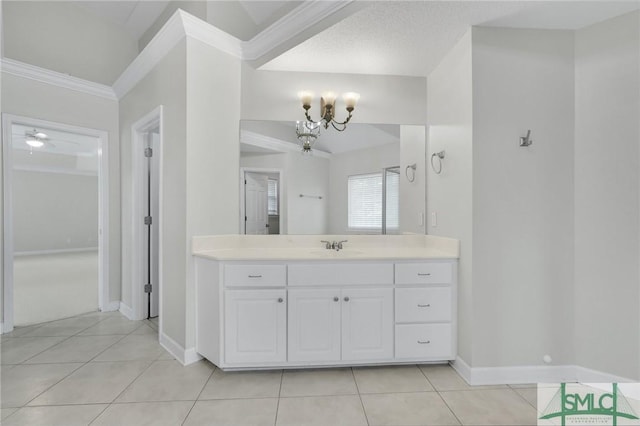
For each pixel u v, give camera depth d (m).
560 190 1.98
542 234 1.97
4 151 2.73
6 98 2.72
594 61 1.91
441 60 2.35
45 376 2.02
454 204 2.16
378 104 2.60
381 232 2.60
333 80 2.59
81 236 8.44
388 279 2.09
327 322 2.06
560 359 1.98
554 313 1.97
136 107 2.95
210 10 2.56
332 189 2.60
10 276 2.78
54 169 7.82
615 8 1.77
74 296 3.76
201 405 1.72
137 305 3.05
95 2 3.16
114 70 3.44
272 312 2.04
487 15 1.84
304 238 2.58
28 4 2.94
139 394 1.82
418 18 1.87
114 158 3.33
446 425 1.57
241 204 2.50
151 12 3.22
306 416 1.64
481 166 1.95
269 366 2.06
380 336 2.09
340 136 2.60
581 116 1.95
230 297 2.04
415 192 2.59
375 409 1.69
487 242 1.96
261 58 2.47
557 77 1.98
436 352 2.11
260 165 2.54
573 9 1.78
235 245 2.46
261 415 1.64
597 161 1.90
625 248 1.82
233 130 2.48
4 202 2.74
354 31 2.01
